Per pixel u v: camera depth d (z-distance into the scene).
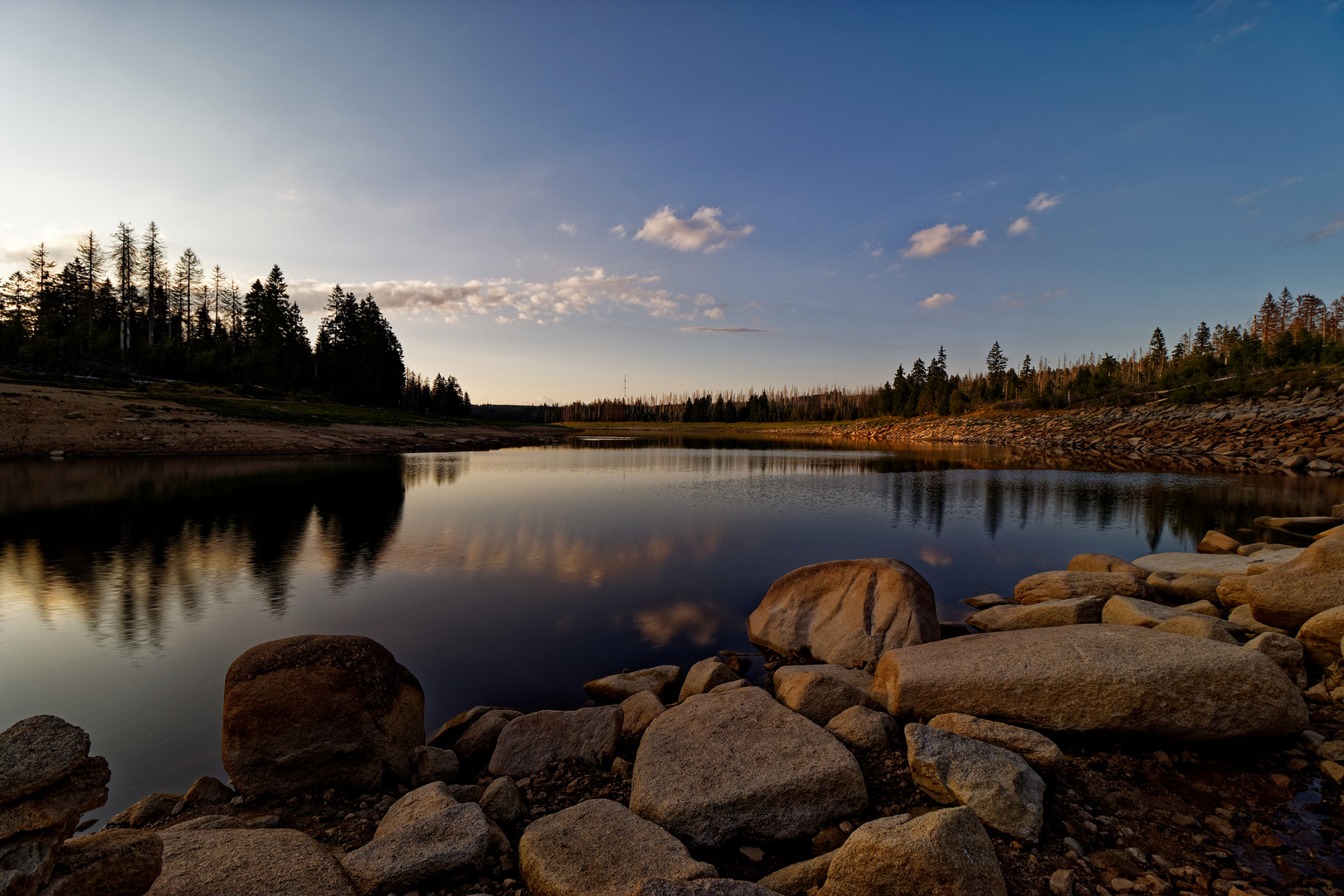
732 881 3.31
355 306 85.75
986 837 3.69
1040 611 9.30
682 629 10.61
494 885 3.95
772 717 5.76
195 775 6.32
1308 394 60.66
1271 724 5.03
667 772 4.92
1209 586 10.31
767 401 176.62
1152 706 5.12
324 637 5.95
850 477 35.38
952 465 44.22
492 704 7.87
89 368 60.47
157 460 36.91
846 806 4.62
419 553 16.05
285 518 20.61
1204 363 87.88
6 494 23.81
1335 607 6.70
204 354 69.12
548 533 18.59
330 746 5.55
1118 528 19.58
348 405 79.00
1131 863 3.82
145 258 78.94
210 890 3.23
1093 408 90.56
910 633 8.79
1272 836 4.05
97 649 9.62
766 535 18.45
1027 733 5.03
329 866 3.55
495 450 60.72
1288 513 22.42
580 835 4.11
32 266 72.06
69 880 2.41
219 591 12.62
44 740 2.51
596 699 7.94
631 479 34.22
